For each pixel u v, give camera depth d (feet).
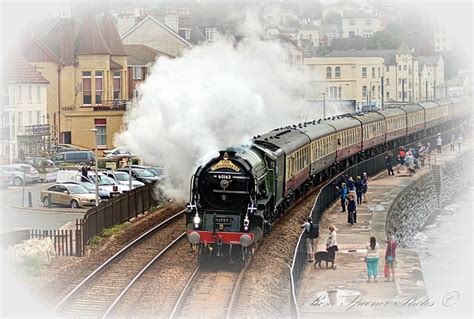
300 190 166.30
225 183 107.86
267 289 97.86
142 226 137.59
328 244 110.32
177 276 102.27
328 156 195.31
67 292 94.07
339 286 101.14
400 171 228.43
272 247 118.42
